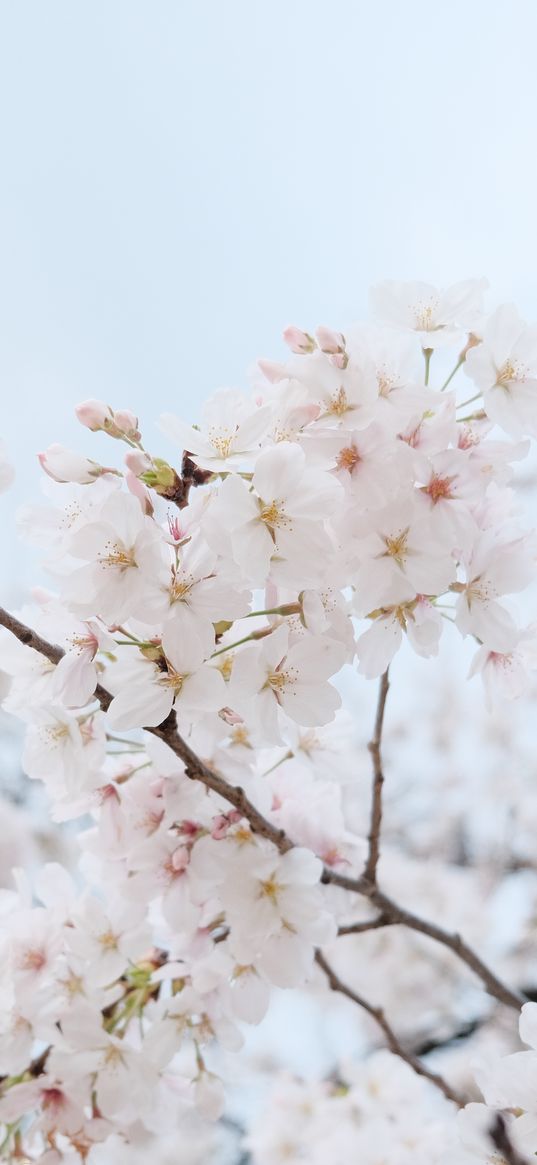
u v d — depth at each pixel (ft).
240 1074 4.23
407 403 1.87
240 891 2.01
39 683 1.95
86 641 1.84
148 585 1.77
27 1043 2.05
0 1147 2.07
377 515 1.85
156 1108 2.13
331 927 2.02
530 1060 1.87
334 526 1.86
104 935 2.07
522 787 4.78
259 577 1.78
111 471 1.87
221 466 1.80
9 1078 2.08
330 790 2.17
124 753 2.09
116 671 1.82
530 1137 1.86
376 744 2.09
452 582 1.88
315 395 1.86
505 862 4.60
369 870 2.13
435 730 5.02
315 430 1.84
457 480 1.87
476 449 1.91
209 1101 2.14
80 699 1.82
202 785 2.00
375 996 4.29
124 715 1.80
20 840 3.56
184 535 1.80
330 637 1.88
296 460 1.80
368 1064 3.28
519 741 4.89
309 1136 3.11
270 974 2.01
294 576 1.81
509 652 1.98
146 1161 3.42
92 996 2.06
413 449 1.86
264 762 2.15
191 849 2.02
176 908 2.01
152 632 1.83
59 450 1.87
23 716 1.95
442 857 4.73
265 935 2.00
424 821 4.86
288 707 1.86
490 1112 1.93
